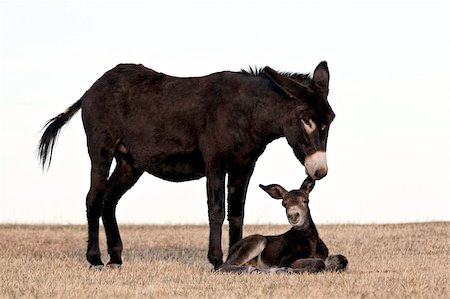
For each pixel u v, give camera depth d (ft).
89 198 63.57
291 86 55.83
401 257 70.64
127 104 62.18
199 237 94.68
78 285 50.80
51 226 105.70
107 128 62.95
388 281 51.24
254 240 57.06
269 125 57.21
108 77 63.98
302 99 55.83
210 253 58.18
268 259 57.11
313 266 54.95
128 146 62.39
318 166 54.80
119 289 48.96
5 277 55.16
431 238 87.97
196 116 59.31
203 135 58.95
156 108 60.80
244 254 56.85
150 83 62.18
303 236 56.49
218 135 58.13
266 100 57.06
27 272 57.93
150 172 62.49
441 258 69.51
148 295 46.44
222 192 58.34
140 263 65.72
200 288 49.42
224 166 58.44
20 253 76.84
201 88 59.98
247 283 50.16
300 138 55.72
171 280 53.67
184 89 60.54
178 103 60.08
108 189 65.00
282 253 56.70
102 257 74.84
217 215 58.08
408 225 102.22
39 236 93.66
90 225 63.41
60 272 57.93
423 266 61.46
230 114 57.93
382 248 79.77
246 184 59.93
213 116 58.54
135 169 65.36
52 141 68.28
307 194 56.39
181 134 59.82
